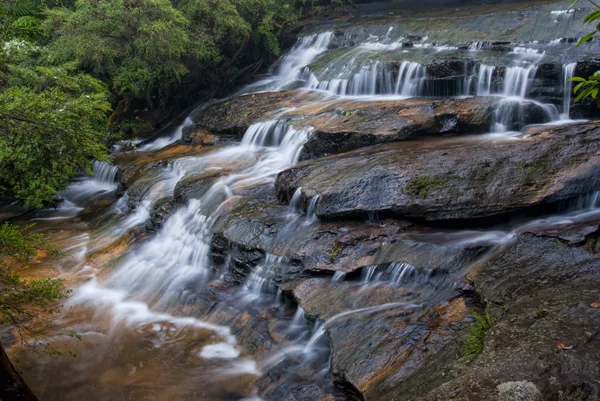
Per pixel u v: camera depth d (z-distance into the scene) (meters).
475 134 9.85
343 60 14.34
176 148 13.78
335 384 5.58
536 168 7.53
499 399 3.36
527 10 13.15
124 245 10.41
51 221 12.39
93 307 8.61
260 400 6.01
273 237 8.15
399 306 6.21
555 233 6.38
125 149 14.82
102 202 12.90
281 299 7.52
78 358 7.27
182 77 16.38
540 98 10.51
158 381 6.67
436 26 14.25
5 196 13.55
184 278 8.90
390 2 19.92
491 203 7.29
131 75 14.38
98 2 13.84
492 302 5.50
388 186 7.88
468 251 6.59
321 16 19.42
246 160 11.55
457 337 5.27
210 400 6.20
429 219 7.46
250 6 16.64
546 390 3.45
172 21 14.17
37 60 12.66
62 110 6.04
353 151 9.73
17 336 7.78
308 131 10.91
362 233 7.50
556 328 4.21
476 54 11.99
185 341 7.47
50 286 5.94
